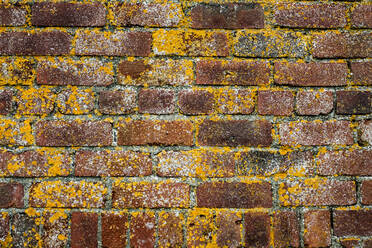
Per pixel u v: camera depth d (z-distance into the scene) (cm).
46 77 181
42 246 178
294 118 183
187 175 181
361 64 183
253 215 180
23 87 181
